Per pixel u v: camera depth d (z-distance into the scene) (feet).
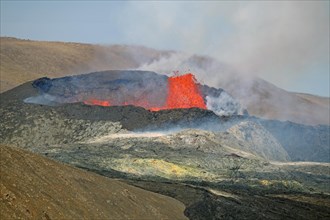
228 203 146.82
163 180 187.21
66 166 103.04
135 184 160.86
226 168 217.97
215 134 264.31
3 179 72.18
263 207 151.43
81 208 85.35
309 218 145.28
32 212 69.26
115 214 95.40
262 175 214.07
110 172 190.29
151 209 112.27
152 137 247.50
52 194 81.10
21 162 84.02
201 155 227.61
